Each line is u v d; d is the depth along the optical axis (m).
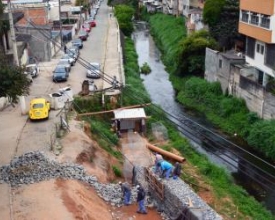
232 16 52.72
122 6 96.19
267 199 28.72
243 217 24.95
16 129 31.17
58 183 23.12
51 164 25.06
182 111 45.44
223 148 36.19
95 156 28.59
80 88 41.50
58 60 54.91
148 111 39.69
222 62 46.22
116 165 30.02
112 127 36.78
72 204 21.09
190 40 54.28
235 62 44.28
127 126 36.19
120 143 34.81
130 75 51.84
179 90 52.31
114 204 24.19
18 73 25.41
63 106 34.72
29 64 49.28
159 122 38.03
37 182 23.31
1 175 24.03
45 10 63.38
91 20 95.06
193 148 35.12
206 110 44.78
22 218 19.86
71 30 70.50
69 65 49.28
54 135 29.52
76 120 33.56
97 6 127.62
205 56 52.25
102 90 39.06
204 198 26.61
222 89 46.34
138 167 29.38
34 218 19.84
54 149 27.28
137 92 41.81
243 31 42.50
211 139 37.47
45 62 54.12
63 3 87.12
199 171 30.34
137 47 78.56
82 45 65.88
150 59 69.31
